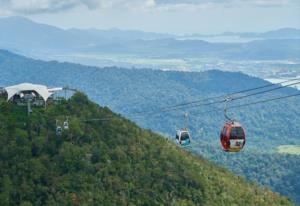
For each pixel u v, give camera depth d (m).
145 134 138.38
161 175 126.62
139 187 120.25
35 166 113.25
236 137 85.69
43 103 131.50
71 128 123.19
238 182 149.25
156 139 140.75
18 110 127.38
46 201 108.81
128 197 116.75
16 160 114.19
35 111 127.75
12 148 115.62
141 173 123.62
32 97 131.62
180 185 127.00
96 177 116.62
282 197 156.38
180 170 132.00
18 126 121.44
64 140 121.56
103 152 122.75
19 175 112.12
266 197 150.38
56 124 123.19
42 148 118.19
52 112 129.12
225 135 86.25
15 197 108.81
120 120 136.75
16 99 131.62
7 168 112.88
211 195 131.25
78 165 117.31
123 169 121.50
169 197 122.88
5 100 131.75
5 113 124.81
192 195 126.94
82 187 113.19
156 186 123.25
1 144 116.19
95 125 130.88
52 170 114.94
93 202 111.19
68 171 115.81
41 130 121.62
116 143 128.12
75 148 119.69
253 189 150.25
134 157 127.31
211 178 138.50
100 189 114.81
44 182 112.50
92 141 124.38
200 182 131.12
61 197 109.69
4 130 119.56
